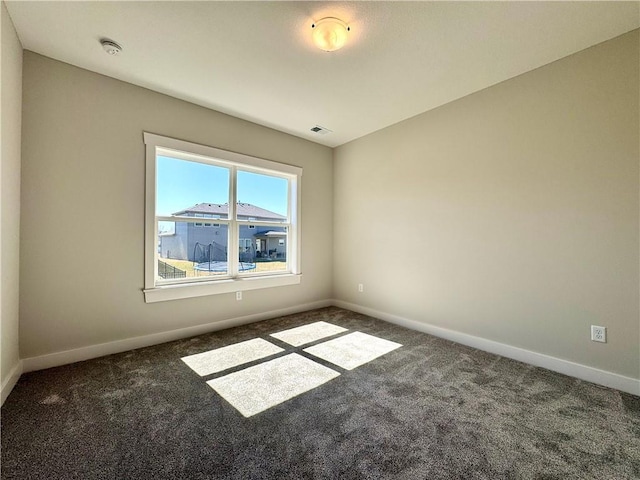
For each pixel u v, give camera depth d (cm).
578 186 215
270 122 343
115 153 252
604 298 205
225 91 271
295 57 220
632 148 193
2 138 172
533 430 154
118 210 254
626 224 196
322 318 366
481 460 133
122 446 140
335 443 144
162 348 265
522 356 244
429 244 314
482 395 189
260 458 133
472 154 277
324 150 425
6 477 121
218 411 170
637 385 191
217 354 253
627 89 194
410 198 333
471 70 237
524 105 241
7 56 178
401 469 127
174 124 283
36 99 218
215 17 180
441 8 172
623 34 194
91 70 239
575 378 214
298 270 394
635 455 136
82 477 122
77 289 236
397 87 263
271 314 366
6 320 183
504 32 192
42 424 156
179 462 130
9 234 187
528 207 240
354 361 241
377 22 183
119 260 255
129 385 198
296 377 212
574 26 186
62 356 229
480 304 272
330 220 434
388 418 164
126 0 167
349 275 411
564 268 222
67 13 177
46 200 222
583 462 132
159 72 242
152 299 272
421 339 295
